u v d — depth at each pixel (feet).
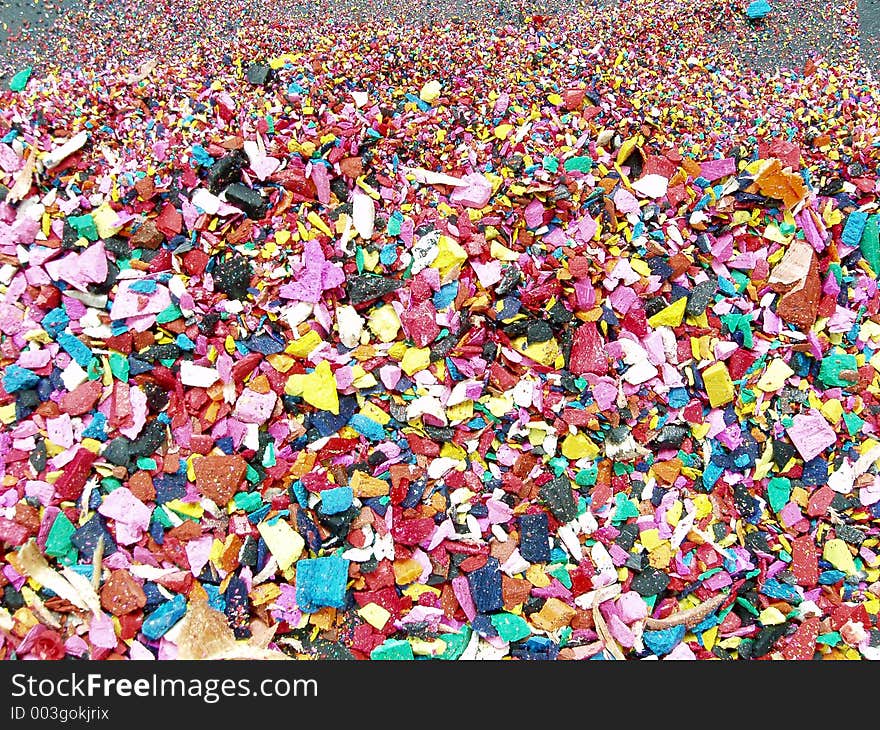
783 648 3.62
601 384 3.76
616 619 3.56
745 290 4.08
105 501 3.43
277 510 3.51
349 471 3.58
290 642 3.39
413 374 3.72
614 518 3.71
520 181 4.01
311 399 3.59
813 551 3.76
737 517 3.81
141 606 3.33
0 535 3.34
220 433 3.56
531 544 3.58
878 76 4.63
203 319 3.67
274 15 4.50
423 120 4.20
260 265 3.77
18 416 3.53
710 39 4.67
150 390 3.57
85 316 3.67
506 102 4.32
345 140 4.05
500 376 3.74
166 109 4.14
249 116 4.13
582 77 4.46
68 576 3.32
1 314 3.62
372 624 3.41
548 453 3.70
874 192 4.25
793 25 4.73
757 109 4.45
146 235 3.75
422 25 4.55
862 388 4.01
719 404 3.86
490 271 3.86
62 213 3.83
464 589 3.52
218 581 3.39
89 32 4.36
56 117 4.04
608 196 4.08
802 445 3.85
